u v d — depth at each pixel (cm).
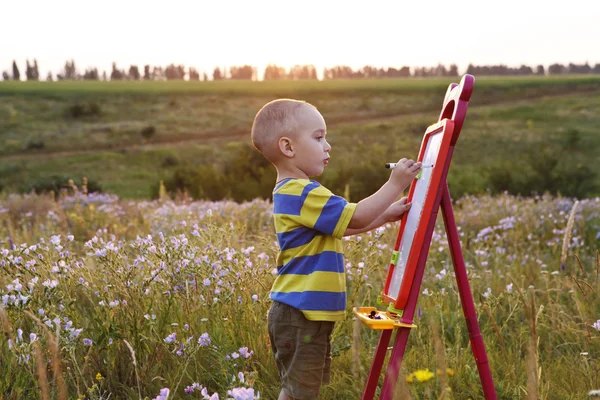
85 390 309
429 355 344
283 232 273
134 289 360
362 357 350
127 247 454
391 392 239
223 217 855
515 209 912
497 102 8350
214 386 319
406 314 239
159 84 11506
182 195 1606
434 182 238
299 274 268
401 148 4869
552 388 320
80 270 391
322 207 260
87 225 810
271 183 1986
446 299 437
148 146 5584
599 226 755
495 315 432
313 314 260
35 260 380
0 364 304
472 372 325
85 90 9488
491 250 628
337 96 9244
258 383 314
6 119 6894
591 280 510
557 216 852
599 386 313
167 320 346
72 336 302
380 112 7819
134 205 1167
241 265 379
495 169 2028
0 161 4934
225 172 2225
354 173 1947
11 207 1091
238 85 11050
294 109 278
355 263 441
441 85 10712
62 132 6253
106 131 6334
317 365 265
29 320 348
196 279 367
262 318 362
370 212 254
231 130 6531
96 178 4103
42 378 211
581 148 4612
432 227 239
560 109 7325
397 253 274
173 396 293
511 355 358
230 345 335
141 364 328
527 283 527
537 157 2031
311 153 277
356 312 251
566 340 394
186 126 6712
